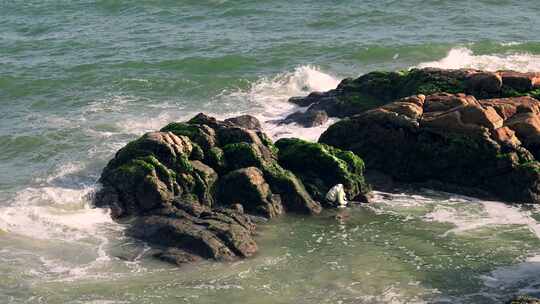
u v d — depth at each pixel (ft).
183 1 299.38
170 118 180.86
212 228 117.91
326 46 236.43
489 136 138.82
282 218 128.77
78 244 118.32
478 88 156.87
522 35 248.73
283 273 110.42
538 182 135.44
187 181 131.34
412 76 166.81
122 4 300.61
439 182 141.79
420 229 124.57
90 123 177.68
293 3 294.05
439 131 141.59
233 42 244.83
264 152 138.10
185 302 102.94
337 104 171.01
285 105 185.98
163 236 118.01
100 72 216.33
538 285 106.63
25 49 246.88
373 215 130.00
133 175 129.39
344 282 108.17
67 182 143.95
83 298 103.91
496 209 132.36
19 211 126.93
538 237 121.29
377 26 263.90
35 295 104.47
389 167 144.97
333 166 135.64
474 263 113.19
